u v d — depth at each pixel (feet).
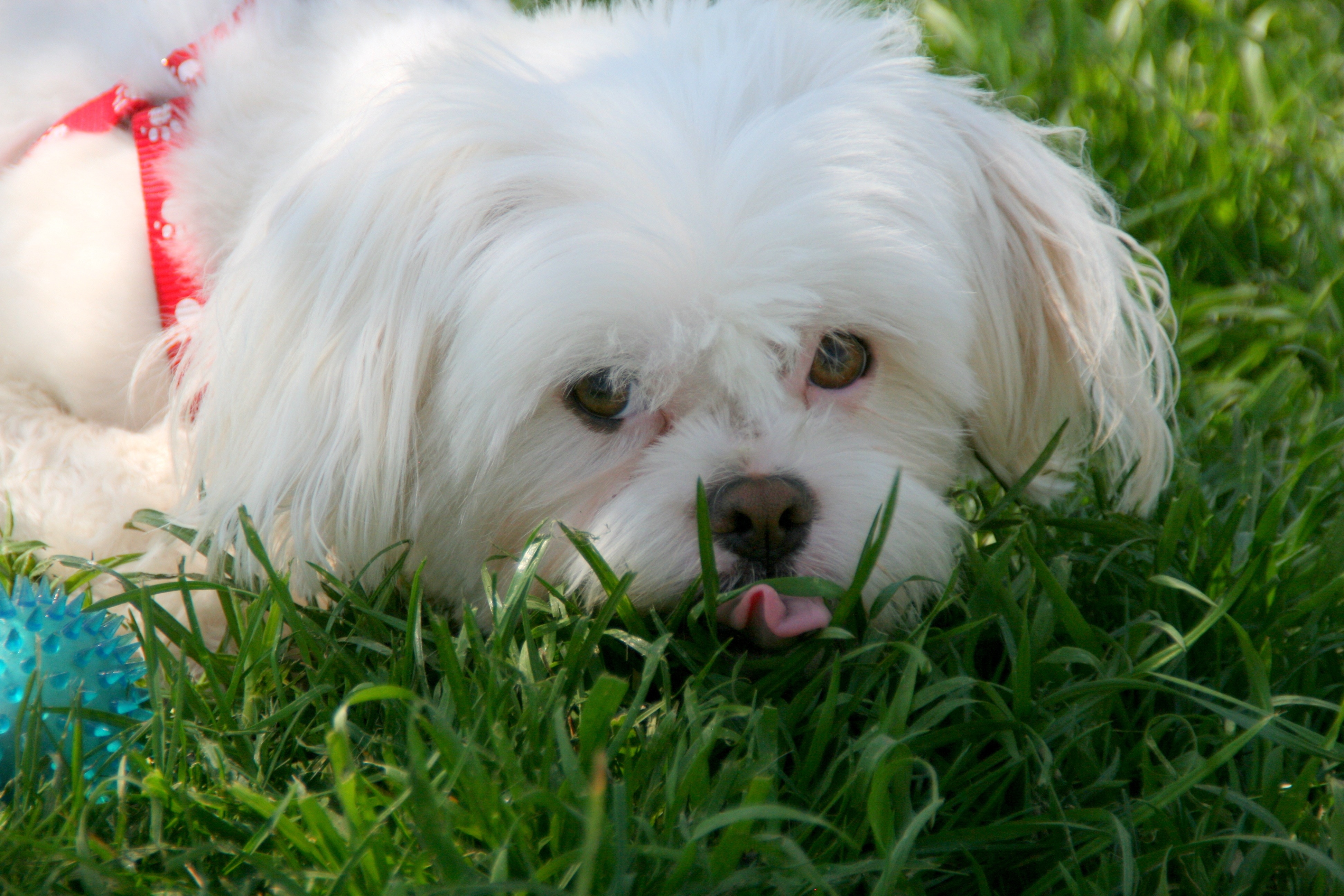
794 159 7.06
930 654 7.21
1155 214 12.33
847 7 9.29
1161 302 11.32
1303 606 7.47
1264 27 15.61
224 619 7.98
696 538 6.85
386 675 6.67
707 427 7.14
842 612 6.68
